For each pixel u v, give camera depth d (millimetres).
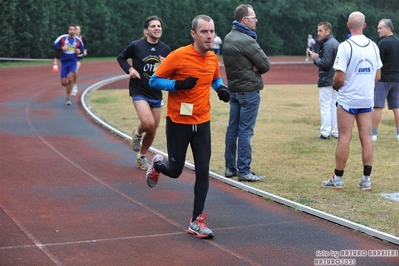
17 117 14992
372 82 8203
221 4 51188
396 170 9555
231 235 6578
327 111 12211
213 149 11211
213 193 8391
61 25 39719
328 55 11906
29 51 36844
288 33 56031
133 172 9578
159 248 6129
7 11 34406
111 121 14508
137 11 45531
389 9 40031
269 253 6039
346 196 8086
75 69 17484
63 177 9102
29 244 6133
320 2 55812
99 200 7898
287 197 8062
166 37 47750
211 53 6555
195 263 5734
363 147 8359
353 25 8219
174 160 6746
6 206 7484
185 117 6523
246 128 8852
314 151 11078
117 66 36219
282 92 22062
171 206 7695
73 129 13445
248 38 8516
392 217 7129
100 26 43125
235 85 8758
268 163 10109
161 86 6379
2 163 9898
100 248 6078
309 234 6633
